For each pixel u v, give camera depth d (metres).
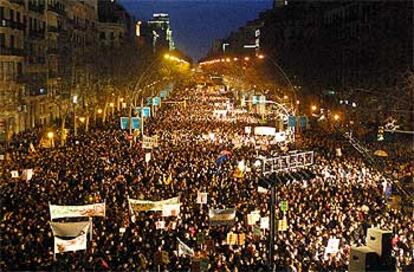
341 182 40.53
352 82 76.75
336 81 84.06
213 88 193.12
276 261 25.17
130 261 24.61
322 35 106.56
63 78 83.94
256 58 131.00
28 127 77.12
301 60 97.31
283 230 28.97
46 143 55.66
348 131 59.03
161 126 79.12
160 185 39.56
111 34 142.50
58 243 24.41
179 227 29.70
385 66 63.25
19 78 73.19
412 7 63.16
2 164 44.59
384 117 57.97
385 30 69.00
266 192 35.56
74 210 27.80
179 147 58.12
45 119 85.25
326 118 76.88
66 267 24.38
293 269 24.31
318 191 37.50
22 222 29.34
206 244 27.08
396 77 60.28
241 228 30.05
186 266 24.94
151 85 110.19
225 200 35.62
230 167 46.84
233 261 25.44
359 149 43.47
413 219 29.95
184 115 97.81
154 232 29.02
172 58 146.25
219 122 86.06
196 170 45.16
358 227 29.86
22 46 77.75
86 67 92.12
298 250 27.02
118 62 103.69
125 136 67.69
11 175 39.72
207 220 31.27
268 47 153.62
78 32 110.00
